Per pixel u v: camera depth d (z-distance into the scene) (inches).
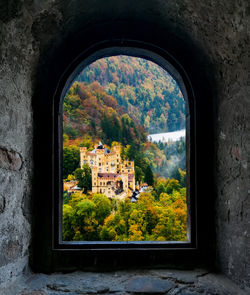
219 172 48.5
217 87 49.6
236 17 36.4
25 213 44.9
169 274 47.5
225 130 45.8
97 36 54.2
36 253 49.3
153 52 55.1
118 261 49.8
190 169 52.7
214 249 50.6
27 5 37.1
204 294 39.6
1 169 36.0
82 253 49.5
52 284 43.0
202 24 45.4
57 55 52.7
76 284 43.3
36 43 44.3
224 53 43.9
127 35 54.6
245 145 38.3
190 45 53.2
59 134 53.1
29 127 47.0
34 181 49.3
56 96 52.7
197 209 51.4
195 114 53.2
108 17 52.8
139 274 47.8
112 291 40.9
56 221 50.5
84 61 55.4
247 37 35.8
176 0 45.2
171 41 54.7
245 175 38.3
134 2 48.5
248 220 37.1
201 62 53.4
